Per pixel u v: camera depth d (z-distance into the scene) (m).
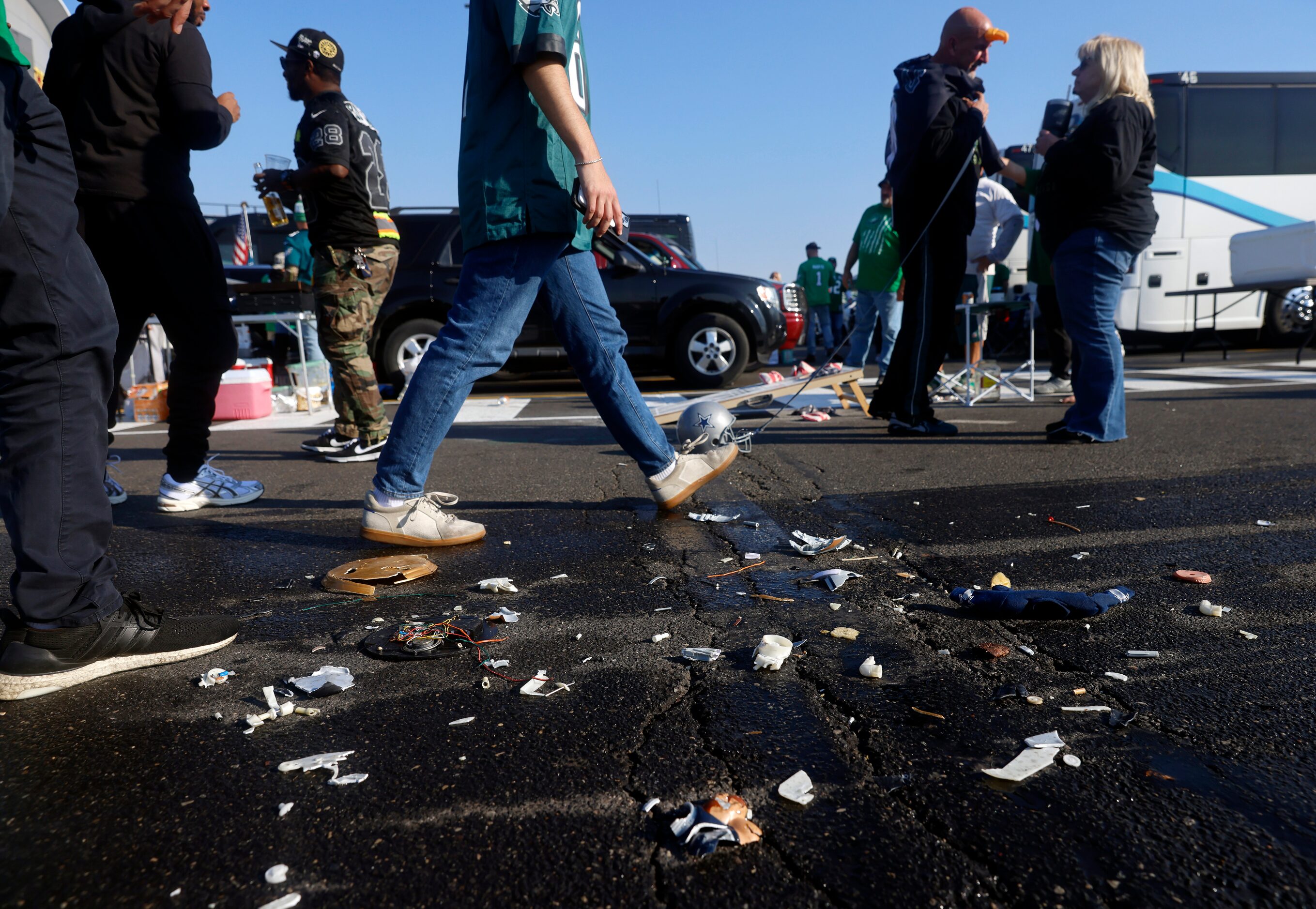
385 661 1.83
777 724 1.49
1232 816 1.19
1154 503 3.13
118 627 1.74
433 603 2.22
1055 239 4.40
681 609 2.12
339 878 1.10
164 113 2.93
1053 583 2.26
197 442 3.41
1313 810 1.20
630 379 3.01
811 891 1.06
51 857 1.16
